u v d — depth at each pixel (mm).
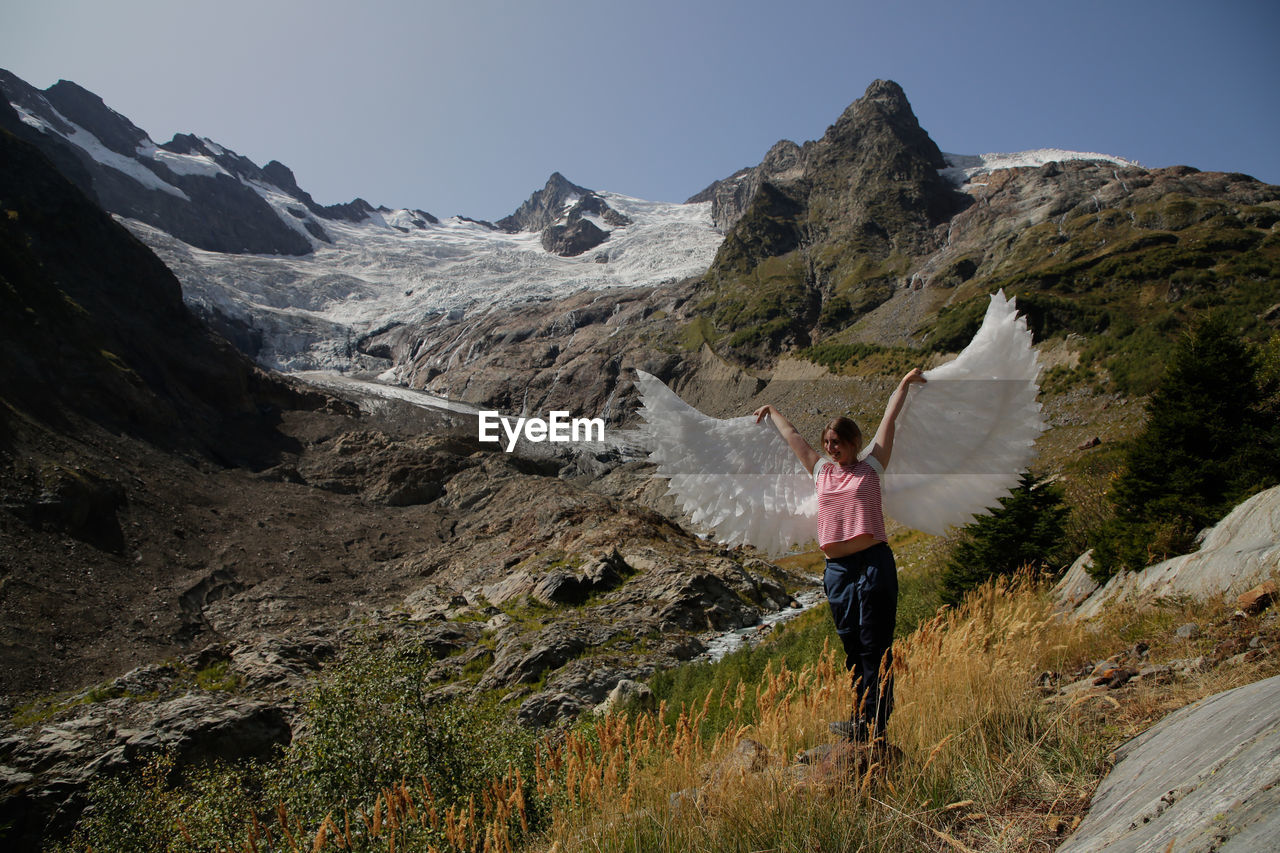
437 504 97625
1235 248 118062
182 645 52219
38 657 45375
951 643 4867
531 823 4625
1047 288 122125
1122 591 9258
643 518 73938
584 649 36875
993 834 2881
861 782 3287
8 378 77188
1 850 24031
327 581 69125
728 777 3572
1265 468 11617
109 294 111500
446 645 40906
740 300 199000
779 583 57438
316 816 10555
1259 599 5496
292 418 119562
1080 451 49000
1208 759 2436
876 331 159625
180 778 26750
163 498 76125
